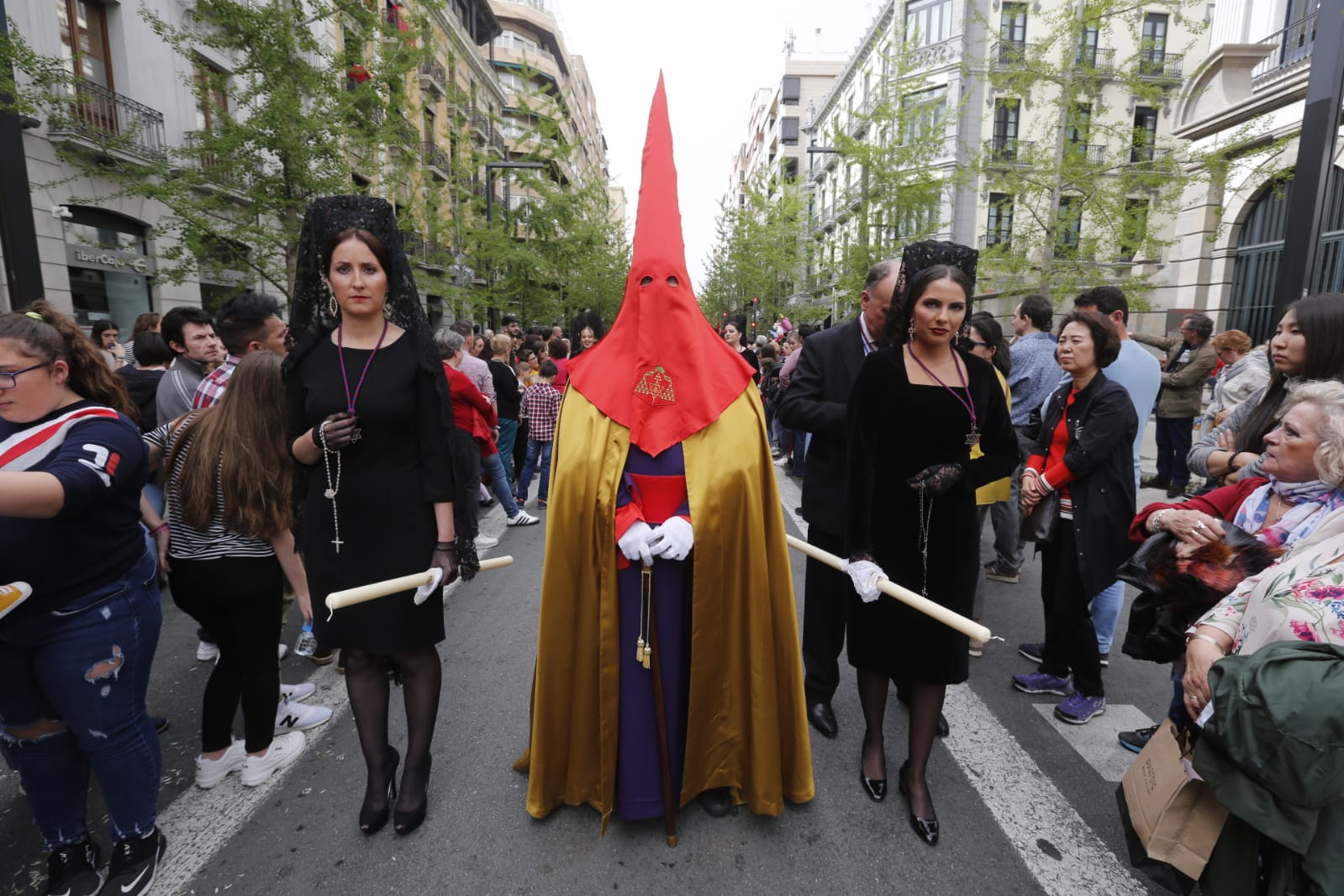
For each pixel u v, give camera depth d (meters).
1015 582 4.97
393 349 2.25
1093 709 3.07
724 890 2.11
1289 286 4.44
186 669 3.60
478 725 3.04
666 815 2.27
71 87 10.09
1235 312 12.65
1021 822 2.44
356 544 2.21
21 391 1.82
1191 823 1.69
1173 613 2.00
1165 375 7.54
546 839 2.32
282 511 2.45
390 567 2.22
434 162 16.53
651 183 2.21
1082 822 2.44
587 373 2.29
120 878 2.10
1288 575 1.59
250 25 7.70
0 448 1.79
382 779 2.39
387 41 9.62
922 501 2.31
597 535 2.21
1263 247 12.02
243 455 2.37
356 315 2.22
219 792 2.59
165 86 11.91
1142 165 10.99
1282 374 2.52
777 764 2.37
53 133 10.08
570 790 2.40
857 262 16.98
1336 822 1.42
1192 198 13.08
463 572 2.36
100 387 2.04
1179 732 1.80
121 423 1.96
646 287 2.14
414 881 2.15
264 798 2.55
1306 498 1.82
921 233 16.75
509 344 7.35
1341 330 2.33
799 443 8.40
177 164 11.65
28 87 8.38
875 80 28.69
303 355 2.25
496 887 2.12
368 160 9.78
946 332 2.20
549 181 20.42
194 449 2.37
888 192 16.48
